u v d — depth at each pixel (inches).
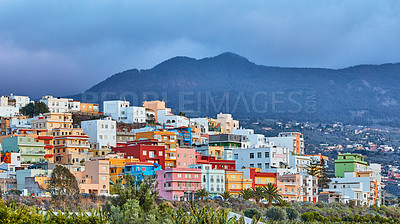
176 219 7071.9
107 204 7785.4
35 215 6373.0
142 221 7130.9
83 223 6525.6
